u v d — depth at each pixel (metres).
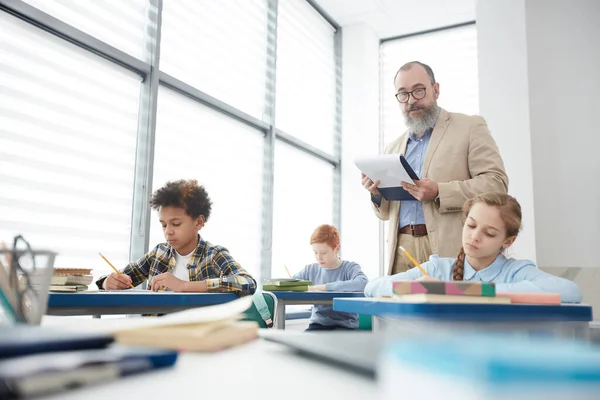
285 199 4.06
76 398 0.23
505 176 1.96
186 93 3.04
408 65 2.10
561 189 3.19
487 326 0.29
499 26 3.44
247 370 0.31
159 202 1.78
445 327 0.26
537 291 1.16
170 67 2.98
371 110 4.70
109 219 2.54
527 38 3.36
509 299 0.90
